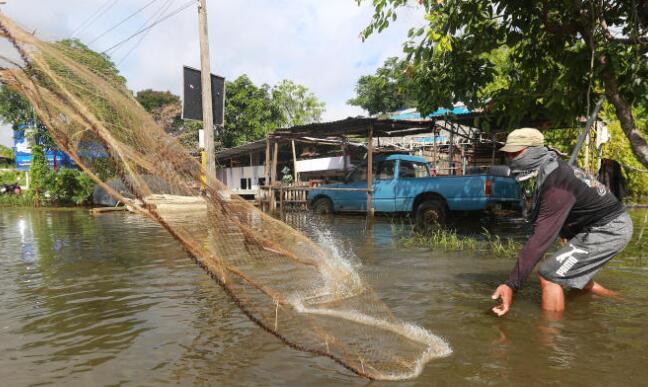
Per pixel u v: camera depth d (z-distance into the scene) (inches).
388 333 99.3
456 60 228.7
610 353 89.2
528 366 83.6
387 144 697.6
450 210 360.2
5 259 212.4
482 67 237.3
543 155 122.7
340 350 89.9
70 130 65.8
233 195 79.9
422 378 78.9
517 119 239.3
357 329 101.2
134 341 98.8
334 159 680.4
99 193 647.8
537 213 122.6
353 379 78.9
